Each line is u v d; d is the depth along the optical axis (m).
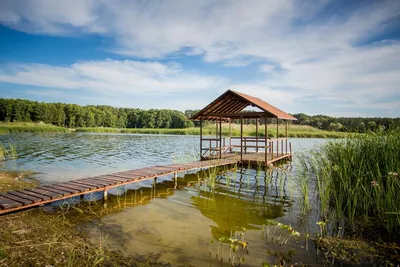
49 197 6.81
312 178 11.14
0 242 4.86
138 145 28.00
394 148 6.93
